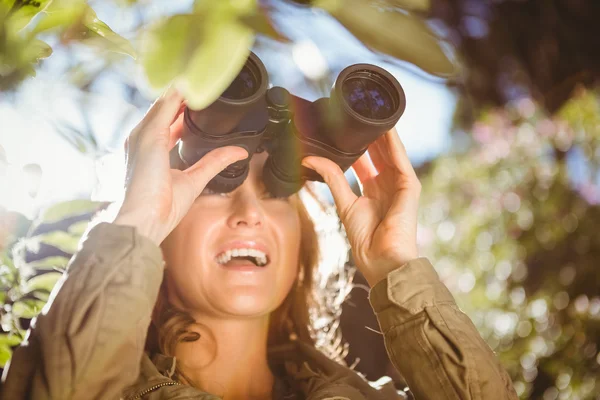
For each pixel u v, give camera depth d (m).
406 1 0.60
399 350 1.30
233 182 1.41
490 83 3.41
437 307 1.29
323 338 1.86
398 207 1.42
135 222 1.13
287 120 1.34
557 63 3.41
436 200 3.25
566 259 2.90
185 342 1.46
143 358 1.33
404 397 1.67
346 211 1.46
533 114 3.28
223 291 1.43
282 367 1.63
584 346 2.72
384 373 2.35
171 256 1.47
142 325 1.07
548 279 2.88
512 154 3.15
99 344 1.01
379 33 0.58
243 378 1.50
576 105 3.19
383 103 1.28
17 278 1.23
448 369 1.24
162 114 1.21
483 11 3.41
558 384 2.71
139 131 1.22
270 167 1.44
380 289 1.34
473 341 1.27
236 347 1.49
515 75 3.43
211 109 1.16
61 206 1.21
